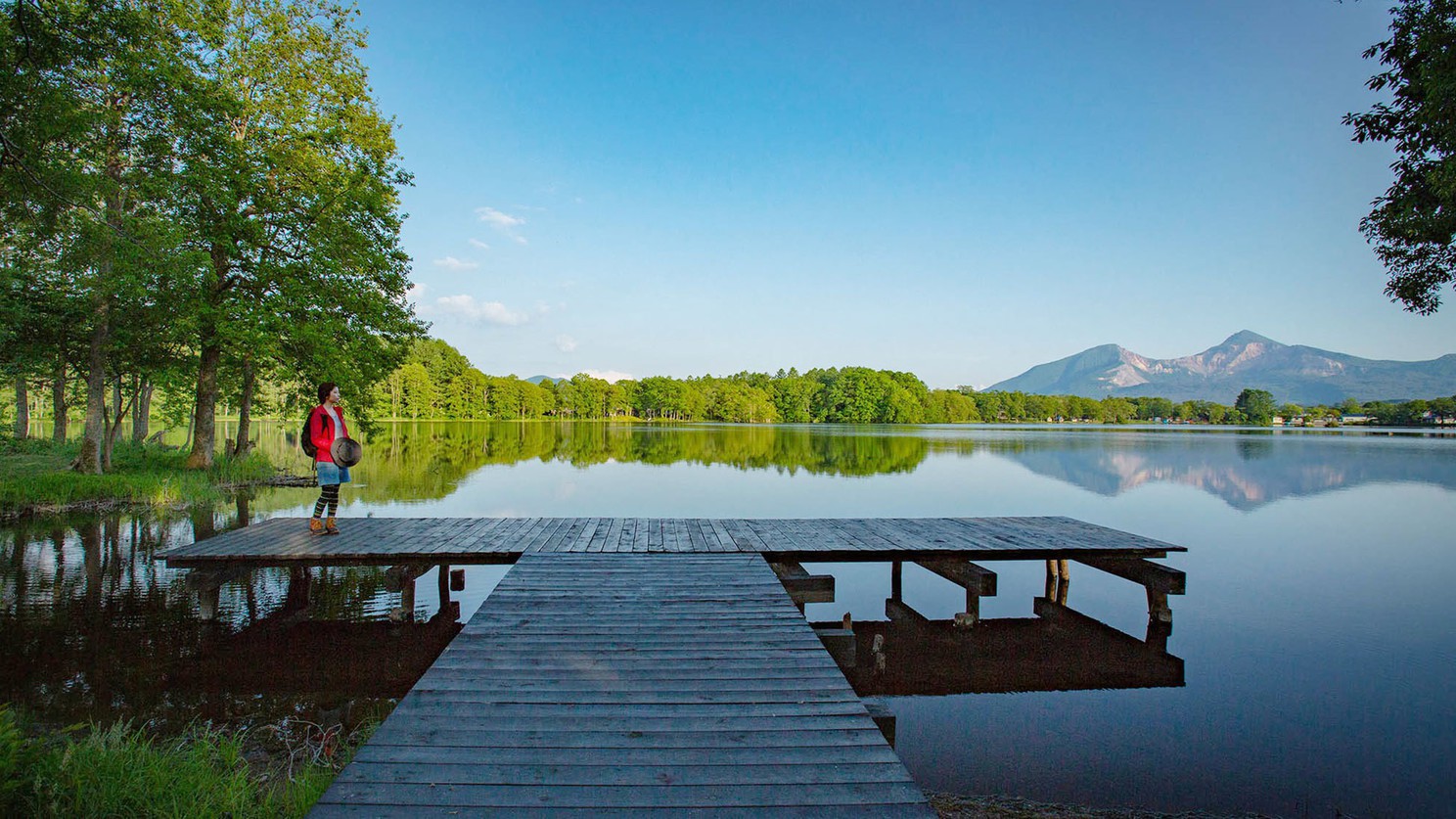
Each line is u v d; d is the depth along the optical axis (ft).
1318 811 15.10
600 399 426.10
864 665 23.90
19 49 37.04
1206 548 44.98
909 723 19.25
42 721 17.49
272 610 27.55
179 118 57.26
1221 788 15.96
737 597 20.42
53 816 11.03
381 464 96.68
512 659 14.93
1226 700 21.03
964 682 22.40
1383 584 35.73
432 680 13.56
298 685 20.34
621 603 19.74
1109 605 31.99
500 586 21.63
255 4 67.56
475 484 73.10
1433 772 16.74
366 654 23.12
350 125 73.51
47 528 43.06
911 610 31.01
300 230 67.31
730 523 33.60
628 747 10.73
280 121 68.49
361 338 70.74
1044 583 35.94
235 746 15.57
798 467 99.55
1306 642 26.76
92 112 42.73
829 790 9.50
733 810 8.96
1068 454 131.13
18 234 46.91
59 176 40.27
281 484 68.08
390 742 10.78
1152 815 14.75
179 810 12.00
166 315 60.18
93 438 57.52
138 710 18.29
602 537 29.60
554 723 11.57
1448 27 31.37
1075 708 20.36
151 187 53.88
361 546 27.07
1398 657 24.86
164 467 68.08
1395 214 35.81
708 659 15.05
